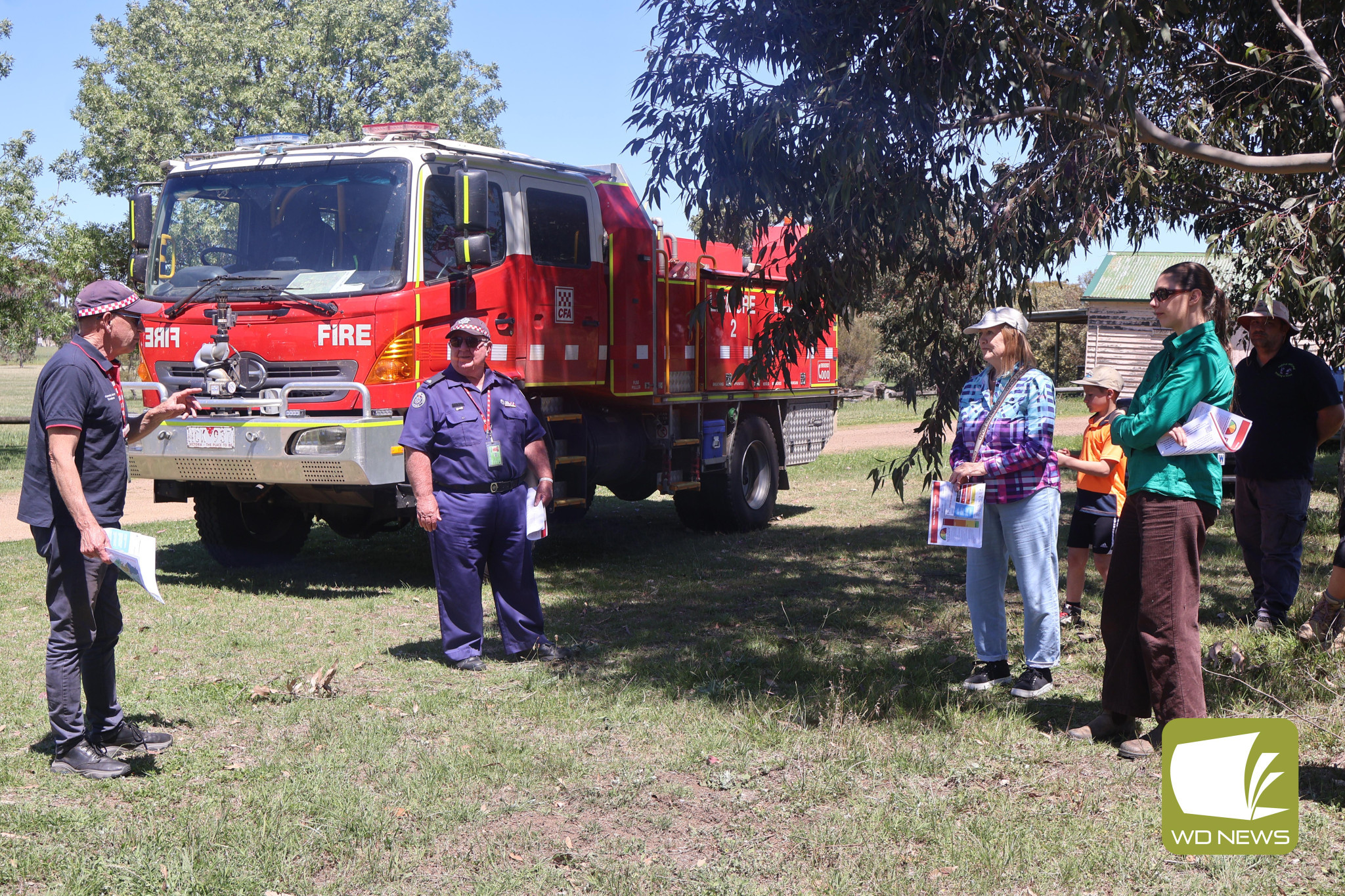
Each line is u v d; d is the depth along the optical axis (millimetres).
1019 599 8320
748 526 12180
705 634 7293
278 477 8234
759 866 3777
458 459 6375
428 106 43656
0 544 11227
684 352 11172
